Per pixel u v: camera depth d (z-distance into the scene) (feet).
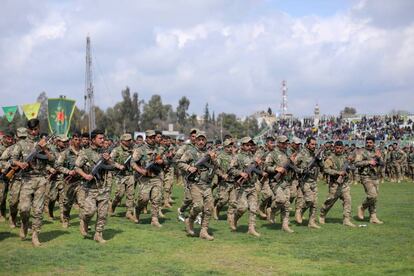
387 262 27.30
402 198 62.13
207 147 39.19
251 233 35.47
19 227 37.09
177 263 26.68
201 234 33.91
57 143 41.06
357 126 167.32
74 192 36.65
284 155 37.40
